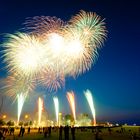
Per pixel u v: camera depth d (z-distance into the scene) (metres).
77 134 50.31
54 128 75.75
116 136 45.00
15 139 37.03
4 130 48.97
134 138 37.47
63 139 36.84
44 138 39.03
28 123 90.00
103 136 45.03
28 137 41.62
